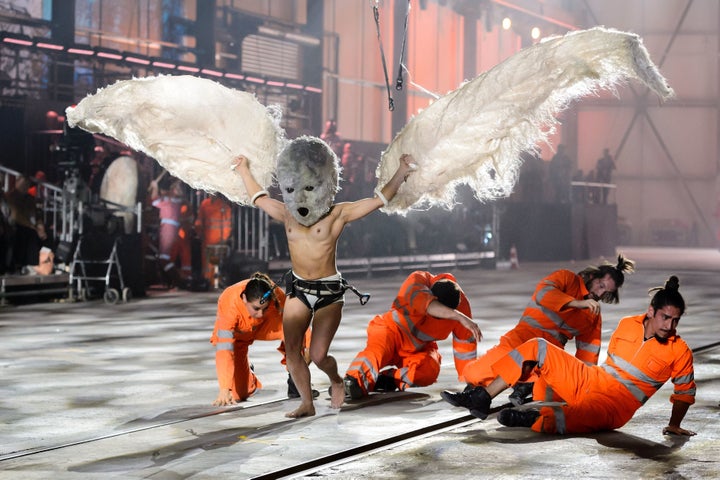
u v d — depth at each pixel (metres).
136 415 7.76
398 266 26.03
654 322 6.82
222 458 6.27
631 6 46.62
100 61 21.83
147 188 20.78
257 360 10.77
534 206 33.41
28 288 17.73
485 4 35.88
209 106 6.84
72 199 18.39
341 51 31.77
